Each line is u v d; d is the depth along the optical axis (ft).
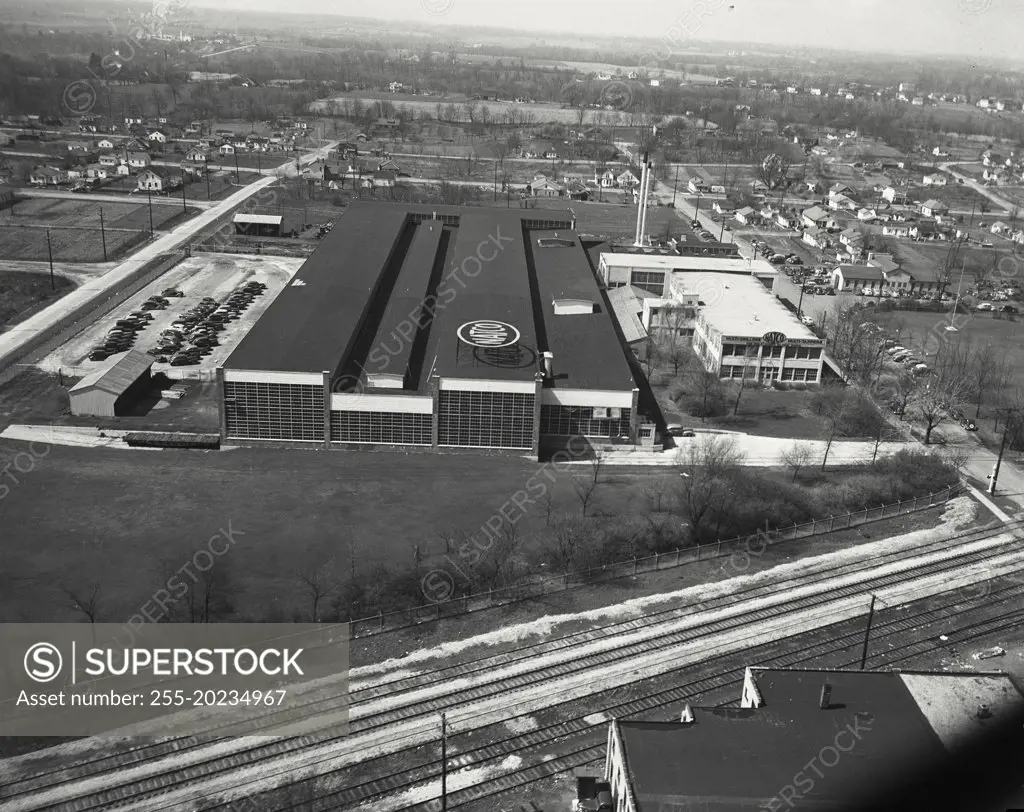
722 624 219.82
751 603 229.04
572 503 274.16
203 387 353.31
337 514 261.03
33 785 162.81
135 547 239.09
